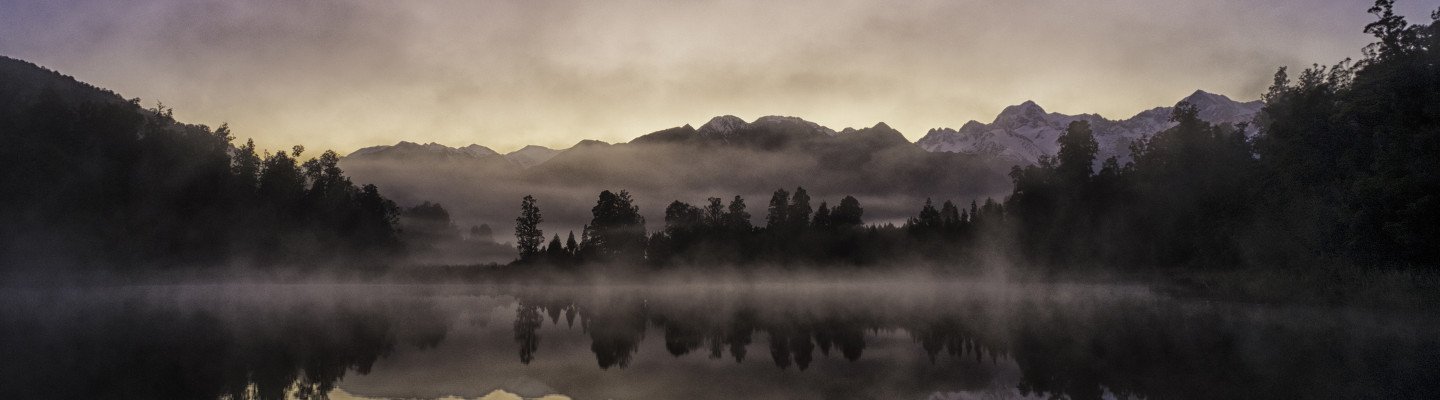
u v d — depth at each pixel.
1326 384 15.75
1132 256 88.44
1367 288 37.59
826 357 22.27
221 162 107.56
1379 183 40.16
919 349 23.94
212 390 16.33
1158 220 84.31
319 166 122.50
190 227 100.25
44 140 93.44
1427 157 38.94
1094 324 32.03
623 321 36.56
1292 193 53.97
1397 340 24.16
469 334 29.34
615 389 17.03
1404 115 40.91
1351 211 44.09
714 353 23.38
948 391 16.58
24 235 84.06
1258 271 55.53
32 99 113.62
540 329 31.70
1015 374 18.53
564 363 21.05
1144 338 25.64
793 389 17.02
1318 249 48.44
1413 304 33.34
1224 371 17.78
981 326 32.00
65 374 18.09
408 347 24.66
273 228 108.06
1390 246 42.41
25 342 25.31
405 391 16.66
